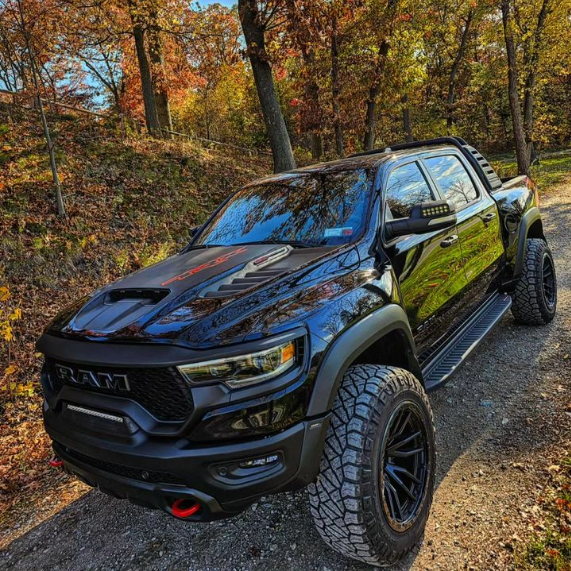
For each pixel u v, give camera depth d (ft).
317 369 6.43
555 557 6.65
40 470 11.91
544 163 75.82
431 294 9.90
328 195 10.15
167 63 63.67
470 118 110.22
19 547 9.21
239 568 7.66
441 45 81.66
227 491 5.97
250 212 11.20
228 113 98.22
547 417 10.13
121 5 47.65
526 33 61.52
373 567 7.14
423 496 7.55
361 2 38.40
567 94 104.42
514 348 13.89
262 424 6.02
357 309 7.24
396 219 9.52
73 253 25.21
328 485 6.50
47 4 29.04
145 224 30.71
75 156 36.81
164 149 45.21
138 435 6.28
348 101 53.26
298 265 7.90
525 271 14.49
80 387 7.02
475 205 12.73
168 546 8.50
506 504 7.89
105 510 9.96
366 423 6.61
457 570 6.83
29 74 28.32
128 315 7.26
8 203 27.58
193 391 5.96
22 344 18.35
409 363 8.50
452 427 10.53
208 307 6.81
